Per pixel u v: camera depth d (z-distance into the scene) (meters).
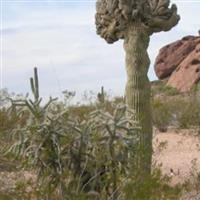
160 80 34.44
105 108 7.13
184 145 14.17
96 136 6.49
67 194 6.38
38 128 6.58
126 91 9.14
